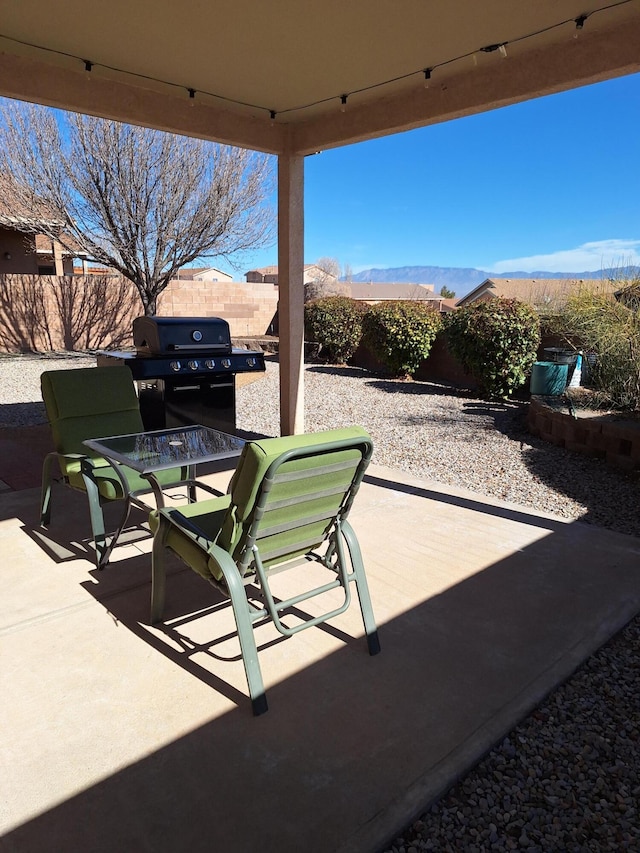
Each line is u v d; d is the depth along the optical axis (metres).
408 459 5.41
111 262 12.10
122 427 3.71
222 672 2.21
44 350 13.73
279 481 1.93
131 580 2.91
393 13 3.03
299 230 5.41
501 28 3.22
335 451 2.05
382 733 1.91
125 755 1.80
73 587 2.83
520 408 8.00
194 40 3.40
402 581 2.95
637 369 5.80
